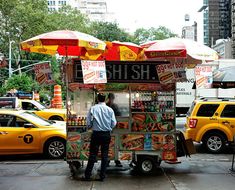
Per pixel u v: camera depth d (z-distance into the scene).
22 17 51.78
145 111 9.78
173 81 9.38
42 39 8.98
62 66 9.95
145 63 9.65
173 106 9.77
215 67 23.66
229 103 13.71
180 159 12.09
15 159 12.42
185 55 9.09
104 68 9.24
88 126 9.00
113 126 9.00
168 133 9.76
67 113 9.71
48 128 12.52
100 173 9.11
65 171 10.16
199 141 13.70
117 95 9.88
